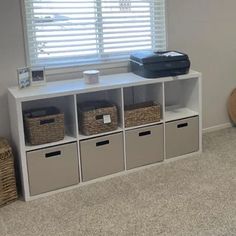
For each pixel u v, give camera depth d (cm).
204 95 400
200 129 348
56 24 315
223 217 245
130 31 347
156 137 325
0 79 303
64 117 307
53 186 289
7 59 302
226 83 411
